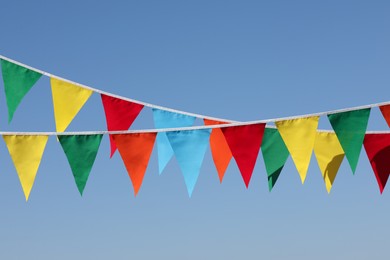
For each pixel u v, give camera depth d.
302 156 4.63
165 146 5.40
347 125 4.67
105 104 5.20
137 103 5.30
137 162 4.78
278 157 5.23
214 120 5.48
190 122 5.44
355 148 4.68
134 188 4.75
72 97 5.07
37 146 4.68
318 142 5.21
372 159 5.27
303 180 4.60
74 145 4.71
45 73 5.00
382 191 5.28
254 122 4.70
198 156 4.74
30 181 4.64
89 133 4.73
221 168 5.45
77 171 4.69
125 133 4.77
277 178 5.27
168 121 5.41
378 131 5.26
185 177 4.71
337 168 5.21
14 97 4.93
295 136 4.66
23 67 4.97
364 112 4.67
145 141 4.79
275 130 5.23
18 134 4.67
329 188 5.18
